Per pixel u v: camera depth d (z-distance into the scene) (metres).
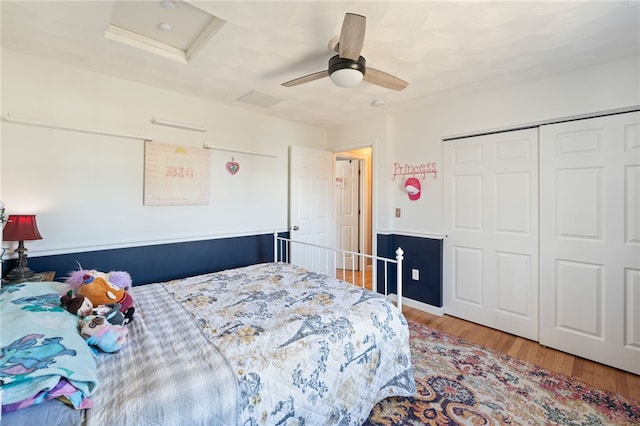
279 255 3.49
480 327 2.73
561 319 2.30
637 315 1.99
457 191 2.90
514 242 2.55
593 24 1.60
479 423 1.54
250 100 2.84
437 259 3.02
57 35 1.75
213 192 2.92
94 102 2.25
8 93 1.94
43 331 1.06
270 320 1.53
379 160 3.40
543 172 2.37
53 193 2.10
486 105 2.63
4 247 1.92
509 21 1.57
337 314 1.59
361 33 1.39
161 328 1.44
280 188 3.50
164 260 2.64
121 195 2.39
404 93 2.67
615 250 2.06
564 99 2.23
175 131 2.67
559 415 1.60
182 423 0.92
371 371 1.52
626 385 1.87
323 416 1.29
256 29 1.66
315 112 3.23
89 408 0.89
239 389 1.06
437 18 1.55
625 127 2.01
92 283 1.47
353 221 4.99
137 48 1.90
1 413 0.76
